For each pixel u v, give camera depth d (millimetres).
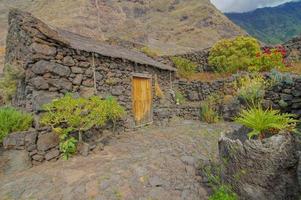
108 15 58969
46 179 3928
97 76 6953
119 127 7469
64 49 5941
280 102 7562
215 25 65688
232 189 3131
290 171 2744
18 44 6473
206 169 4043
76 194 3422
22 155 4465
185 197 3322
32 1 58000
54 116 4875
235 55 12945
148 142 6234
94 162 4609
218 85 11852
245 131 4227
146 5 83688
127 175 3918
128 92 8430
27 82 5586
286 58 12430
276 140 2781
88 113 5379
